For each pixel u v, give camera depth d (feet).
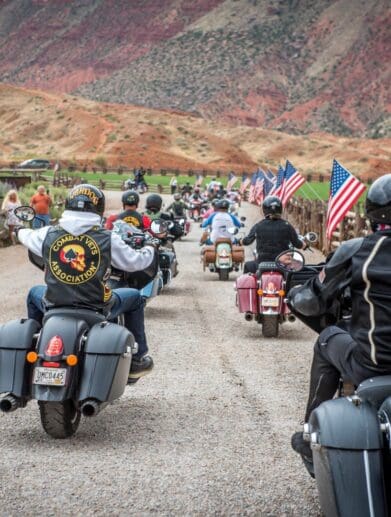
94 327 51.31
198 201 353.10
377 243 35.73
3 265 175.94
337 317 42.11
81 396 49.60
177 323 101.14
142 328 57.98
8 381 50.16
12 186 366.84
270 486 44.16
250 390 66.44
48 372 49.42
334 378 40.83
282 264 46.98
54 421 51.24
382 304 35.40
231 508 41.16
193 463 47.78
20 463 47.55
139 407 60.80
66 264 52.85
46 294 53.47
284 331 97.09
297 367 75.97
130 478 45.14
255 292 91.71
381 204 36.11
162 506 41.29
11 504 41.19
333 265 36.63
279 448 50.85
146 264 55.06
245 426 55.83
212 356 80.69
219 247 147.54
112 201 485.15
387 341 35.27
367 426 33.47
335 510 32.86
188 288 136.98
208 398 63.67
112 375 50.03
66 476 45.34
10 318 102.89
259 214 373.61
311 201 246.68
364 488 32.63
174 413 59.16
